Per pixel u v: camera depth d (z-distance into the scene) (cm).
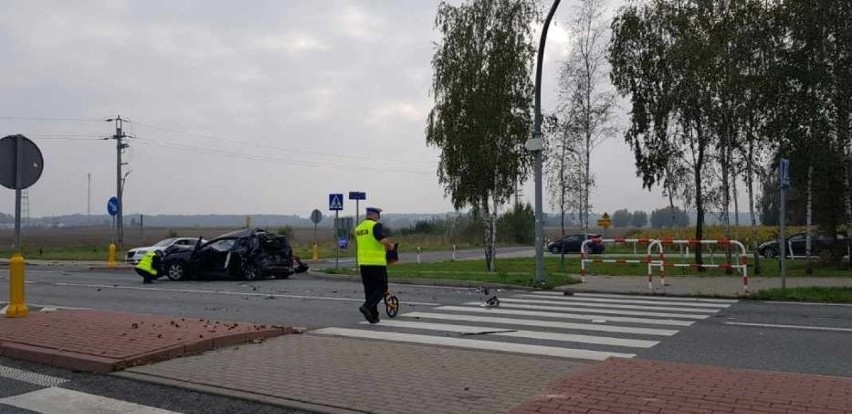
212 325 980
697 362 816
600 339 974
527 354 833
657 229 5794
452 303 1452
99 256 4050
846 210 2464
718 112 2392
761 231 4050
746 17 2309
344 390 645
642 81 2692
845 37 2216
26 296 1673
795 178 2464
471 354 823
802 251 3306
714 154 2542
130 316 1087
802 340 974
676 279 2097
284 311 1322
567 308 1366
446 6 2972
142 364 759
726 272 2325
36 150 1119
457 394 626
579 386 637
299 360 782
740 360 827
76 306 1431
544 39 1856
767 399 589
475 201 2936
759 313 1293
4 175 1080
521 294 1702
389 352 834
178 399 634
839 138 2347
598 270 2538
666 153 2684
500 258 3891
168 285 2023
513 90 2892
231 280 2231
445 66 2933
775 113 2364
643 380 659
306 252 4562
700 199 2572
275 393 638
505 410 574
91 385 690
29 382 705
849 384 644
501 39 2859
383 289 1142
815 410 557
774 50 2341
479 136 2841
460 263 3206
